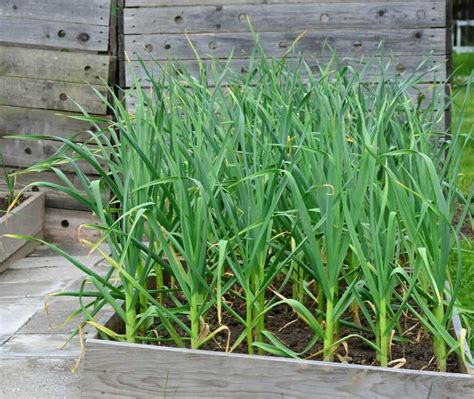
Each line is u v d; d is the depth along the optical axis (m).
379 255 3.38
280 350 3.50
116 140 3.84
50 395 3.96
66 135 6.93
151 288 4.53
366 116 4.33
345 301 3.58
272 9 6.78
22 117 6.96
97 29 6.85
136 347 3.45
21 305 5.35
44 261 6.49
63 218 7.05
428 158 3.32
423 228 3.44
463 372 3.46
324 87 4.13
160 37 6.82
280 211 3.74
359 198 3.44
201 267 3.50
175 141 3.52
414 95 6.75
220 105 4.64
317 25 6.78
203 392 3.42
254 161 3.66
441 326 3.38
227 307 3.57
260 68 4.82
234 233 3.63
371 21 6.75
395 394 3.30
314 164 3.55
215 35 6.81
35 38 6.89
